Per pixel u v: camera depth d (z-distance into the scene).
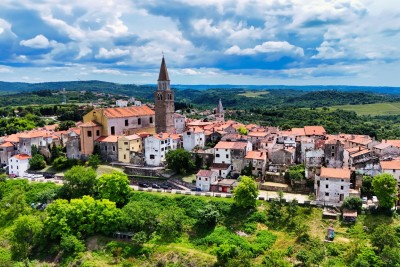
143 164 166.25
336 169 127.88
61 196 138.88
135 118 194.75
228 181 141.88
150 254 111.31
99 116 180.12
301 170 140.88
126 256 112.06
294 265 99.56
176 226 120.31
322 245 104.69
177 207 129.25
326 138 179.12
